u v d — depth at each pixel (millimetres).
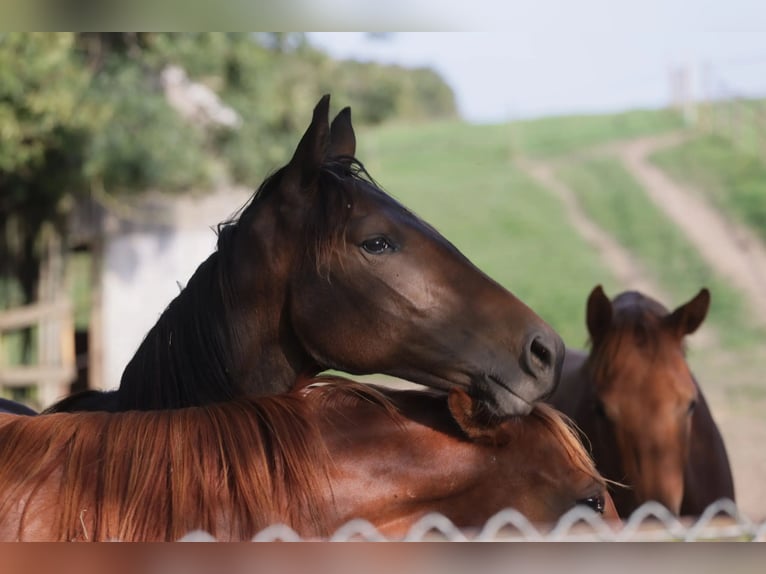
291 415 3328
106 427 3266
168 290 23906
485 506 3316
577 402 7121
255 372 4746
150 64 20875
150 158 20359
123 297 23359
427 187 50531
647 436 6551
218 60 21047
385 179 53219
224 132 23172
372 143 60844
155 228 23797
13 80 16891
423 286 4379
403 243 4453
